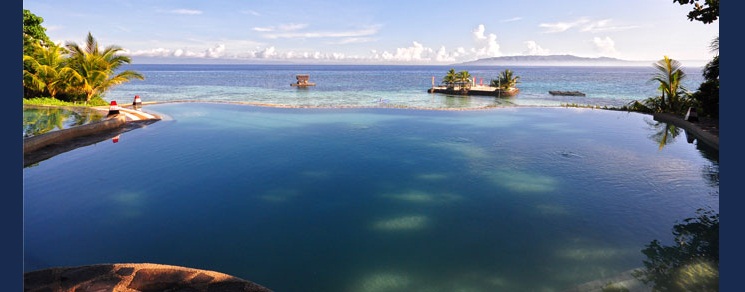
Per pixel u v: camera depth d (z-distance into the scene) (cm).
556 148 1044
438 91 3797
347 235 518
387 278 415
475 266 438
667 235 509
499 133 1265
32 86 1831
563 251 470
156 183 727
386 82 6988
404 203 643
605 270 421
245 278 412
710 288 375
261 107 1895
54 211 581
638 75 12212
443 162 903
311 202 645
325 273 424
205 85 5256
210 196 665
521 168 851
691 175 781
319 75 11712
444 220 571
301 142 1112
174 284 327
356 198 665
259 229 535
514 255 463
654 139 1162
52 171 780
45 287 313
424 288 396
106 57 2030
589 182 744
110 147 996
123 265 354
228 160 907
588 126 1405
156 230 525
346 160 920
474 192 695
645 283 389
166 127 1316
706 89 1379
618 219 565
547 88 5053
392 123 1459
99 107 1748
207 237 507
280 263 445
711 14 1085
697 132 1173
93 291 310
